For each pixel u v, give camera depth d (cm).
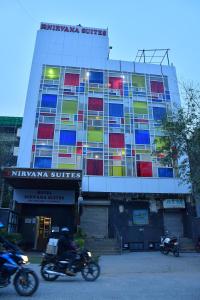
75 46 3603
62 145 3052
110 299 805
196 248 2583
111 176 2966
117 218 2870
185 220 2928
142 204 2947
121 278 1190
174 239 2291
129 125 3244
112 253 2378
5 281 806
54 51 3534
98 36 3709
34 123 3106
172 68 3647
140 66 3597
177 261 1850
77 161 3006
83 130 3152
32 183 2472
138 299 808
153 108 3378
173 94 3488
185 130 1981
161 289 954
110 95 3378
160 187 2947
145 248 2817
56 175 2247
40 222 2769
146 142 3175
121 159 3069
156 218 2922
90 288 956
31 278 846
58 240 1112
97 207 2886
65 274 1071
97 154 3061
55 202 2702
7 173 2239
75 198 2739
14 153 3275
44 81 3347
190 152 1931
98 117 3238
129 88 3450
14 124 4369
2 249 843
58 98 3275
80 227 2705
